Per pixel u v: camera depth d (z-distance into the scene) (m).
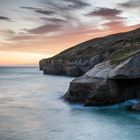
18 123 25.38
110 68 34.47
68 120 26.53
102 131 22.27
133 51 43.38
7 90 58.88
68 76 114.25
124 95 33.19
